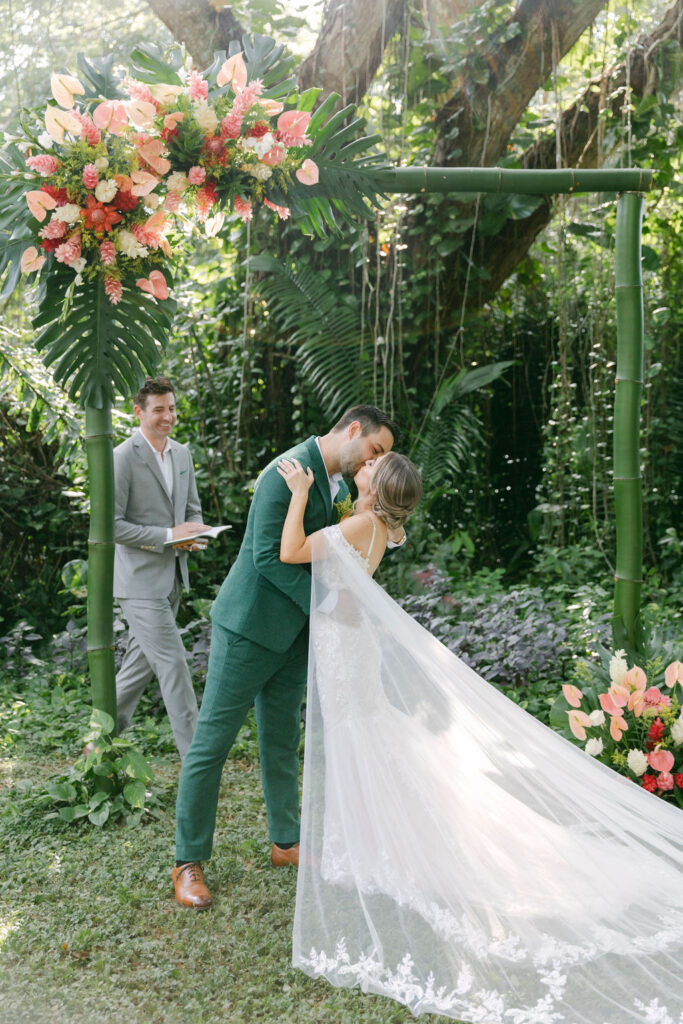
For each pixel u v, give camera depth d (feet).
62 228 10.40
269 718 10.80
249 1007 8.09
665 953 7.98
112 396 11.65
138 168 10.41
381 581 21.33
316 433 24.12
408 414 23.66
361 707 9.03
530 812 8.95
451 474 24.09
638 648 13.44
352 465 10.01
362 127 11.94
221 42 20.62
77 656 19.58
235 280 23.91
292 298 22.68
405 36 21.26
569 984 7.72
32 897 9.81
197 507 14.02
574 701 11.72
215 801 10.25
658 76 21.85
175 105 10.30
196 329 23.38
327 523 10.25
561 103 24.31
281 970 8.71
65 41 23.18
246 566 10.17
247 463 23.31
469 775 9.08
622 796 9.52
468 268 23.97
